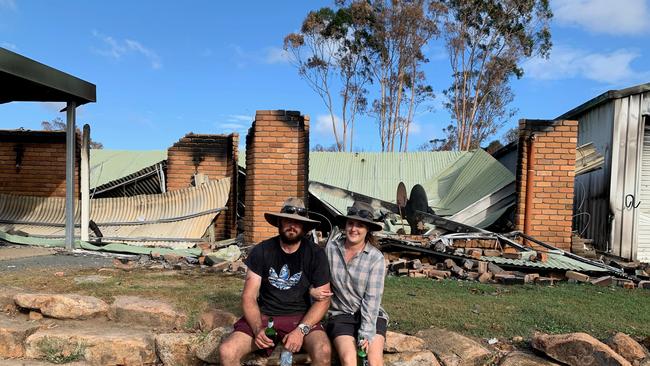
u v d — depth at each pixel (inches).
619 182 362.3
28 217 385.4
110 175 555.2
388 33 1211.2
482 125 1323.8
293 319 142.9
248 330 138.4
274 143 314.8
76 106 312.3
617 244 361.4
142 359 155.9
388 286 219.9
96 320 175.9
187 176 417.1
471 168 458.0
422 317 171.0
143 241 348.2
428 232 328.8
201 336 156.8
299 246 145.3
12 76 255.8
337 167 542.6
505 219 350.9
